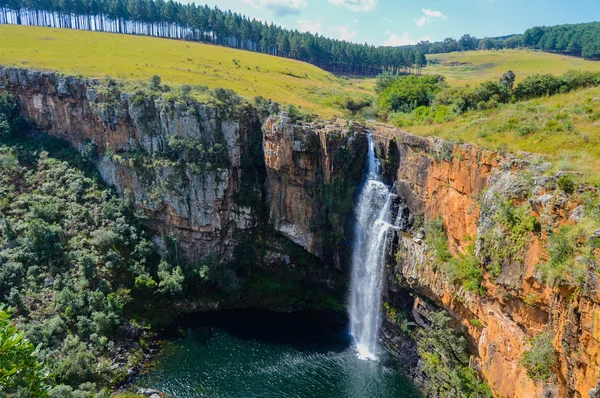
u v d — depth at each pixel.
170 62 117.69
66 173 80.31
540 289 35.38
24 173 78.62
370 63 182.25
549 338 34.28
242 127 78.31
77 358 53.34
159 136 77.69
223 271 77.00
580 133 44.41
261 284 79.06
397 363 61.19
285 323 71.62
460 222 49.28
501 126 51.84
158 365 59.72
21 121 85.50
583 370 29.75
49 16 175.25
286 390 55.31
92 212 76.31
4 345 19.06
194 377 57.41
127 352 60.97
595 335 28.36
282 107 80.56
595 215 31.14
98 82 82.06
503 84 67.12
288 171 74.00
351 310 72.44
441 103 74.62
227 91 80.31
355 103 95.56
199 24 168.25
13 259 64.44
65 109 84.69
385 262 62.31
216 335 67.31
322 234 74.44
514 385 38.09
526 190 38.28
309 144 70.38
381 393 55.12
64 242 69.38
